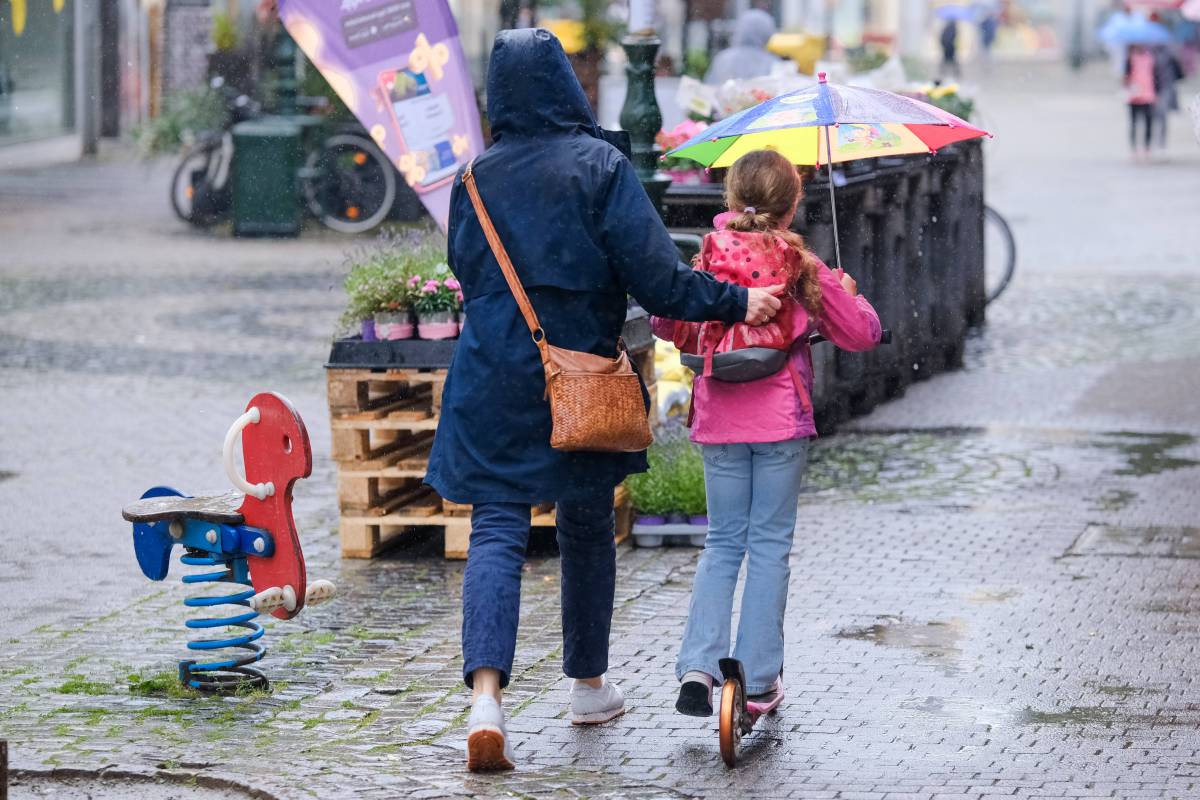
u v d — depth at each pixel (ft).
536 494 26.16
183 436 54.19
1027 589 36.91
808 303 26.81
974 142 73.92
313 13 46.55
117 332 73.05
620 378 26.12
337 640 33.68
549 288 26.13
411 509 40.24
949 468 49.57
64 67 160.86
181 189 118.52
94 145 156.87
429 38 46.16
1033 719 28.81
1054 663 31.81
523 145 26.43
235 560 30.66
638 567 39.22
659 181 49.49
